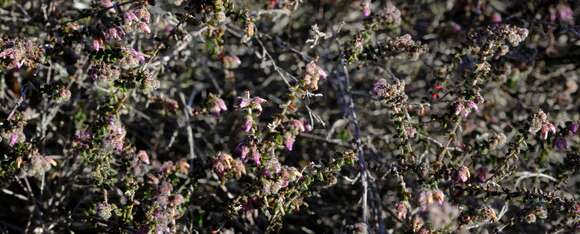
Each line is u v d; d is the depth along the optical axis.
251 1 4.48
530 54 4.55
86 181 4.07
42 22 4.10
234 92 4.40
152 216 3.18
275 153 3.47
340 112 4.41
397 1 4.71
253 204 3.32
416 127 3.55
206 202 3.79
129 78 3.27
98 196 3.81
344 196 4.34
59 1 4.32
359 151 3.67
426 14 4.75
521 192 3.36
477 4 4.72
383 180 4.08
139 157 3.46
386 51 3.79
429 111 4.16
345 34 4.83
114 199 3.88
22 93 3.45
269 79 4.55
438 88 3.89
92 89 3.97
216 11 3.29
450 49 4.53
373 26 3.78
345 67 4.02
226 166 3.27
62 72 3.89
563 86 4.50
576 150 4.05
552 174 4.00
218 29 3.84
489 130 4.27
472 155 3.62
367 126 4.44
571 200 3.30
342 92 4.09
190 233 3.48
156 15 4.05
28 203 4.33
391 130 4.39
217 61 4.54
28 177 4.44
